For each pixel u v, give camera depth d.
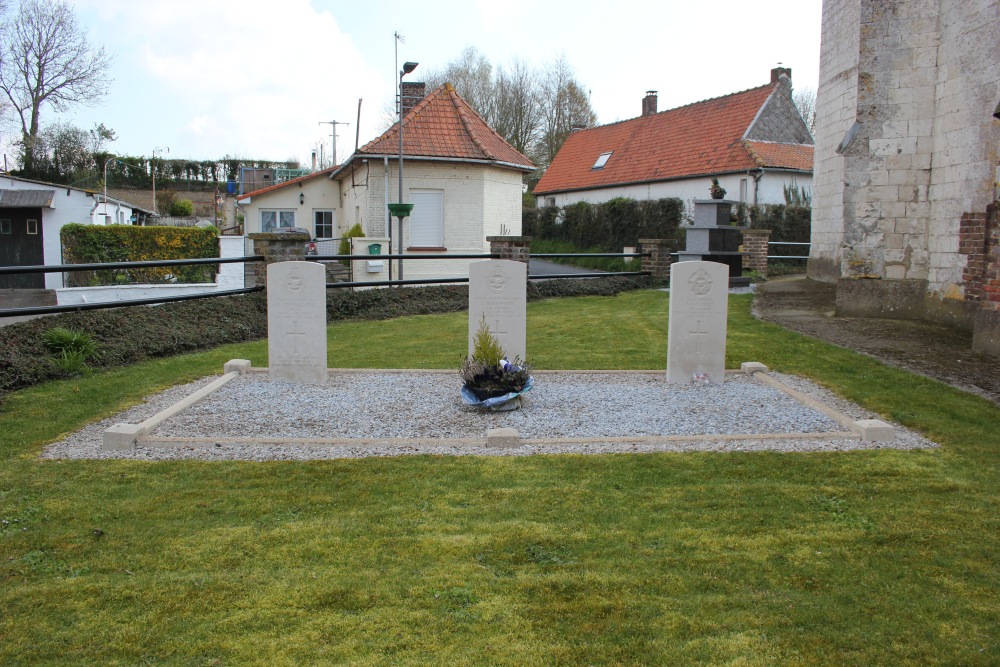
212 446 5.72
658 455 5.46
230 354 9.79
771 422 6.33
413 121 20.25
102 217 28.30
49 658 2.97
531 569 3.71
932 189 10.91
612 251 29.72
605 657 2.99
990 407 6.56
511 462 5.32
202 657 2.99
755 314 12.57
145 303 10.55
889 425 5.91
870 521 4.25
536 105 49.06
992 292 8.68
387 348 10.23
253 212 25.52
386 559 3.81
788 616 3.27
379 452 5.60
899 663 2.95
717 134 29.98
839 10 16.61
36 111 37.66
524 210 37.06
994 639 3.09
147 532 4.13
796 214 25.19
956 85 10.30
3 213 23.89
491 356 6.86
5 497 4.64
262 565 3.75
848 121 16.27
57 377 8.09
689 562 3.77
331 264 19.89
